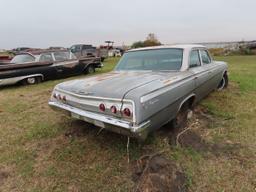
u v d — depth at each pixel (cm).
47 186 240
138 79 291
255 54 2880
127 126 230
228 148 302
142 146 304
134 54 390
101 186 238
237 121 388
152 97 245
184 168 259
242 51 2942
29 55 828
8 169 269
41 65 811
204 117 407
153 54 371
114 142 321
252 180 240
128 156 283
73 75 966
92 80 314
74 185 240
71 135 349
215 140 324
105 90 258
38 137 347
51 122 405
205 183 237
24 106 514
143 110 232
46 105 518
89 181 245
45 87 743
